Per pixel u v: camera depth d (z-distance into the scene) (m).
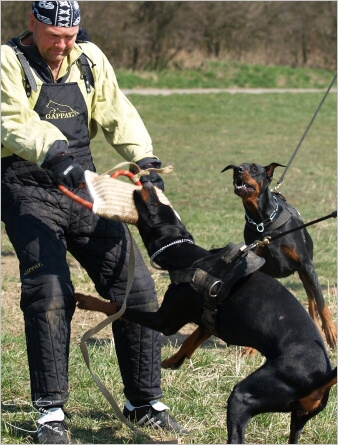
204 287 3.81
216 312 3.83
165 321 3.99
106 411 4.41
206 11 30.14
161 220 4.17
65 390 3.96
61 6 3.84
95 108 4.29
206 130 20.56
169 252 4.07
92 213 4.15
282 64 31.94
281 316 3.70
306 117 23.25
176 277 3.97
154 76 29.11
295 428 3.81
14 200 4.06
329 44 32.00
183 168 14.66
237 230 9.27
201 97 26.34
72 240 4.21
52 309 3.90
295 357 3.57
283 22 31.33
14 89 3.89
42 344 3.90
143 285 4.21
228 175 13.88
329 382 3.51
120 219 4.04
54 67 4.04
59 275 3.94
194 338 4.20
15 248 4.04
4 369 4.81
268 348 3.65
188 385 4.73
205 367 5.02
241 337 3.77
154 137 19.16
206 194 11.99
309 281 5.88
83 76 4.13
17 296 6.57
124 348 4.23
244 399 3.53
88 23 28.17
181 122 21.92
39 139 3.78
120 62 29.61
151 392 4.25
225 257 3.82
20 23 25.48
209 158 15.99
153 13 29.19
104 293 4.27
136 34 29.20
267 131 20.48
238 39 31.23
